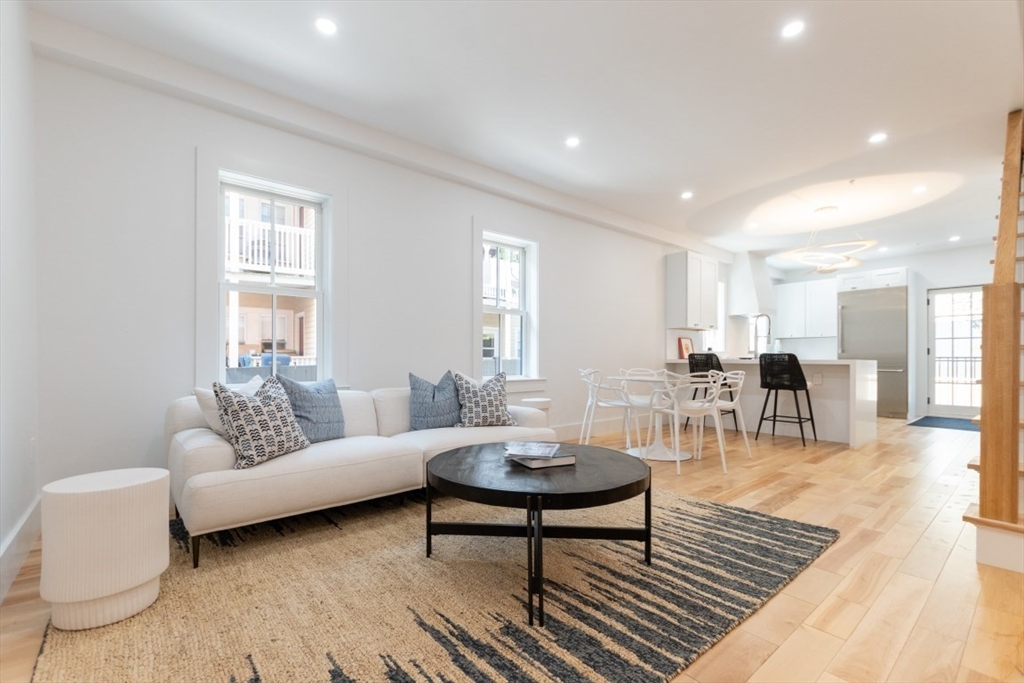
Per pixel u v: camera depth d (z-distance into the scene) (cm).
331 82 300
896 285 727
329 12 238
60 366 251
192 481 207
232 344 318
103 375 263
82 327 258
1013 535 206
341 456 248
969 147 382
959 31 245
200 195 295
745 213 569
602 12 236
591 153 403
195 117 295
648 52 267
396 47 265
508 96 315
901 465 404
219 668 138
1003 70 278
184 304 289
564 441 507
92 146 262
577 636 155
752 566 207
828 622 166
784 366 491
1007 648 150
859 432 490
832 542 236
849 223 605
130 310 272
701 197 512
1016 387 209
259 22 245
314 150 342
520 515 275
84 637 153
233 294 320
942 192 487
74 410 255
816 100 315
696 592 184
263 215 334
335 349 350
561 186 483
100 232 263
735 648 151
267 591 184
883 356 730
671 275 656
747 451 446
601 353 569
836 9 231
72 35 246
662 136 370
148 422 276
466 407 339
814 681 135
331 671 137
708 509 285
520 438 321
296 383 288
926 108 323
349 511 282
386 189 381
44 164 248
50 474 248
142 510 168
